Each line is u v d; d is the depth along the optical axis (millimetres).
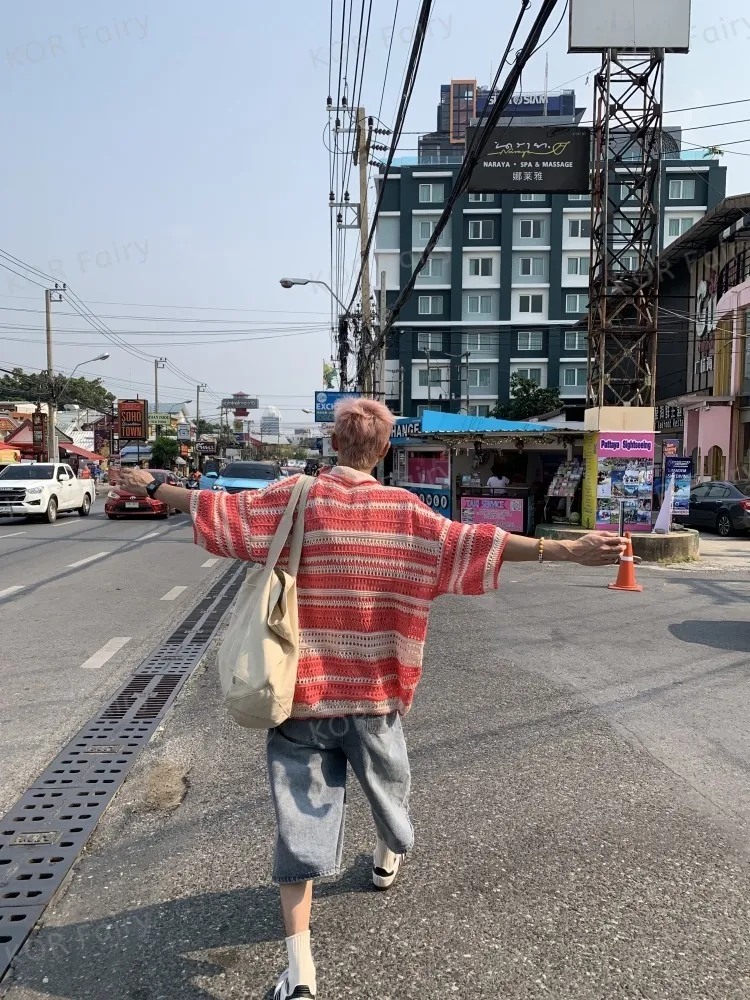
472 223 58438
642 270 13953
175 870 3045
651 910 2789
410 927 2666
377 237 58938
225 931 2648
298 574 2268
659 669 6043
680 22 11648
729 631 7445
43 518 21312
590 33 11695
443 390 59062
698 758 4230
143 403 48562
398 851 2387
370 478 2393
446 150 62375
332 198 25047
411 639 2273
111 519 21906
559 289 58062
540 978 2414
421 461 19875
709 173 54531
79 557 12961
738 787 3863
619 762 4164
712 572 11883
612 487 13602
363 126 22172
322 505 2256
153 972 2436
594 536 2275
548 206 57844
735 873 3053
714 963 2498
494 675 5840
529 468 18688
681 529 14305
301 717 2232
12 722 4711
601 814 3551
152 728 4617
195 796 3707
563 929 2668
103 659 6211
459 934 2631
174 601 8867
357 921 2699
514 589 9922
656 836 3346
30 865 3064
